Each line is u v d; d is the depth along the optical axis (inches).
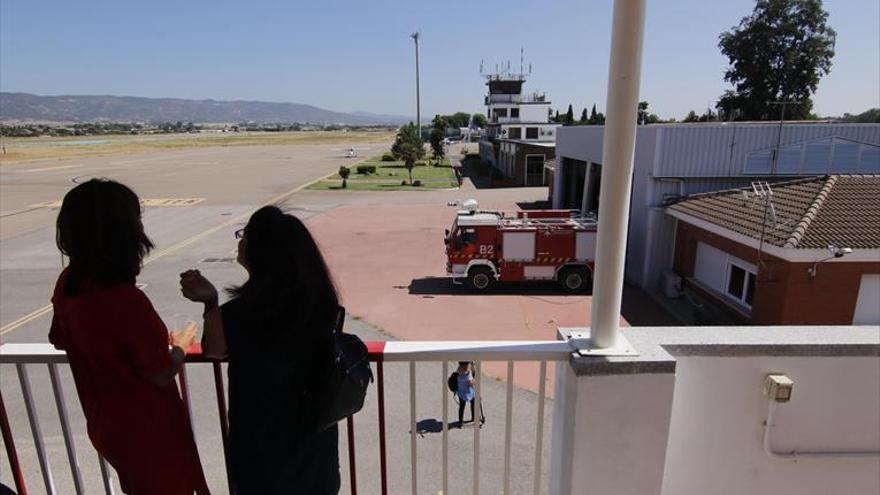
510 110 2955.2
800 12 1791.3
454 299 625.3
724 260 547.8
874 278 438.0
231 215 1154.7
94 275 64.9
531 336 518.9
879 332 91.4
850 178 543.2
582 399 80.2
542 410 90.0
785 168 637.3
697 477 91.9
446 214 1176.8
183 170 2180.1
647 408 80.7
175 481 76.6
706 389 87.9
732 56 1903.3
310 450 73.1
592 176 933.2
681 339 87.0
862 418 90.4
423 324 548.1
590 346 82.8
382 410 89.0
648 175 653.3
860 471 92.9
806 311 446.9
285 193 1528.1
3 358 84.4
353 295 638.5
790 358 87.2
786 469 92.2
